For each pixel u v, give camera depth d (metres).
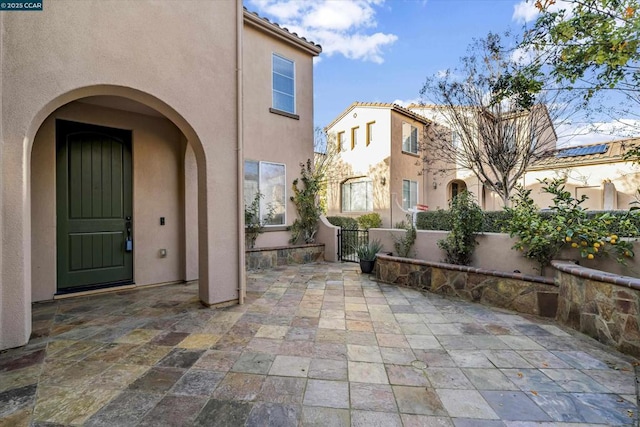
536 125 7.40
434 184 13.57
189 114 3.88
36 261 4.20
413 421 1.92
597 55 3.40
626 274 3.55
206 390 2.23
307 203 8.08
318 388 2.27
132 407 2.03
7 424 1.85
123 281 4.99
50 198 4.29
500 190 8.12
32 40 2.83
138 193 5.07
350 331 3.36
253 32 7.14
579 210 4.02
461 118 8.33
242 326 3.47
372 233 6.55
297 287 5.27
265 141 7.37
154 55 3.59
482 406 2.07
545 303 3.83
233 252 4.30
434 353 2.85
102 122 4.69
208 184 4.05
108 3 3.25
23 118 2.79
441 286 4.88
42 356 2.71
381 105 12.33
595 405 2.08
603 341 3.05
